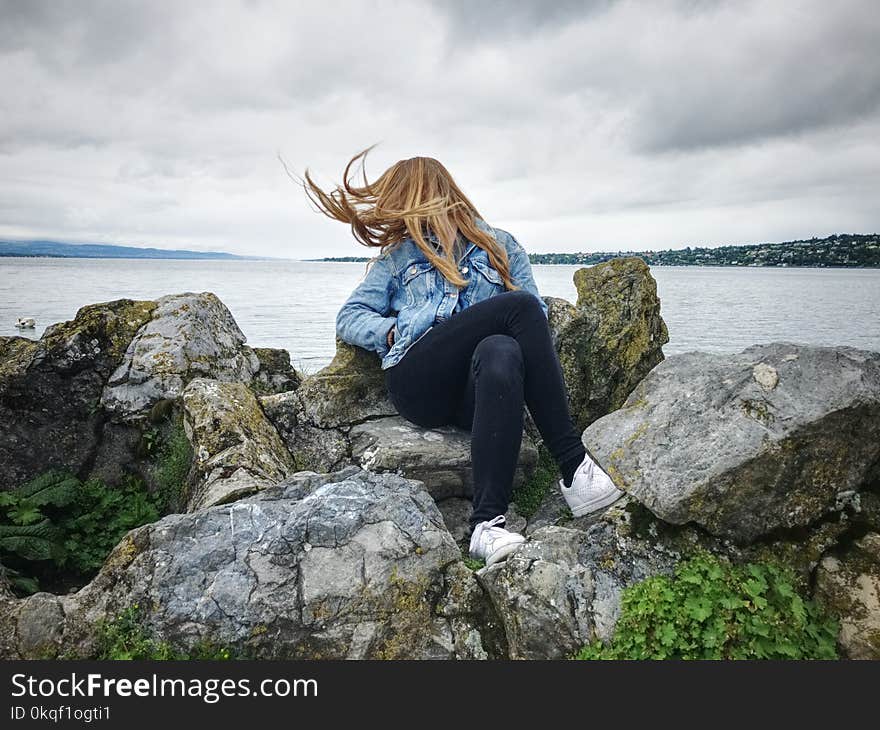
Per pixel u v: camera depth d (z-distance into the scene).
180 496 3.78
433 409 3.47
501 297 3.15
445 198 3.41
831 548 2.61
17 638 2.47
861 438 2.59
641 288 4.72
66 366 4.24
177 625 2.48
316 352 19.09
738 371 2.82
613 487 2.88
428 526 2.78
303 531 2.68
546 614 2.50
